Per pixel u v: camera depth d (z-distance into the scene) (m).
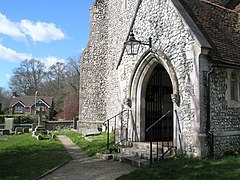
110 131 19.86
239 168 7.06
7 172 8.73
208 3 11.41
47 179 7.82
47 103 55.34
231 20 11.54
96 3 22.89
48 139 17.33
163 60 9.78
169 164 7.92
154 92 12.15
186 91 8.98
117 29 20.62
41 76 64.25
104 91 22.17
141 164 8.66
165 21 9.95
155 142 11.02
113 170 8.52
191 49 8.84
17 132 23.25
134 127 11.23
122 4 20.02
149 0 10.80
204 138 8.45
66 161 10.15
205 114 8.64
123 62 12.08
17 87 63.75
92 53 22.86
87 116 22.58
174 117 9.31
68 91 53.25
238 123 9.62
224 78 9.37
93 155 11.25
